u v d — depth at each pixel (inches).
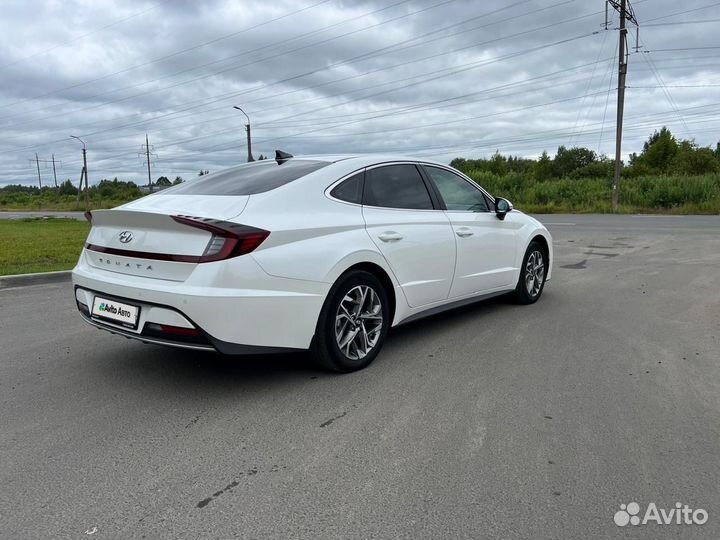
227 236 128.3
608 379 148.6
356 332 156.1
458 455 108.5
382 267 162.2
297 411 130.6
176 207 144.8
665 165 2527.1
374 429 120.6
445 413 128.4
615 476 100.3
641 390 140.6
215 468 104.8
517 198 1416.1
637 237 518.3
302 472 103.0
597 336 190.1
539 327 203.2
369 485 98.2
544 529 85.8
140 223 139.3
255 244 131.3
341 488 97.3
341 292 150.6
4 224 973.2
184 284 127.9
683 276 304.5
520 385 145.2
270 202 142.8
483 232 205.9
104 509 91.9
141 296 133.0
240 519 88.8
